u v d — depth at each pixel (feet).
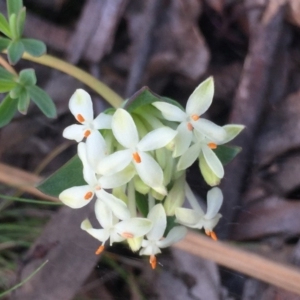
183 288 0.32
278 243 0.31
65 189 0.22
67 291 0.30
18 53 0.25
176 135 0.20
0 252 0.32
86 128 0.21
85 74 0.29
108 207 0.21
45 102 0.26
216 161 0.21
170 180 0.22
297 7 0.32
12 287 0.30
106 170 0.20
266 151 0.32
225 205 0.31
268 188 0.32
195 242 0.30
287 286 0.30
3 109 0.26
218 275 0.32
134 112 0.22
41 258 0.31
